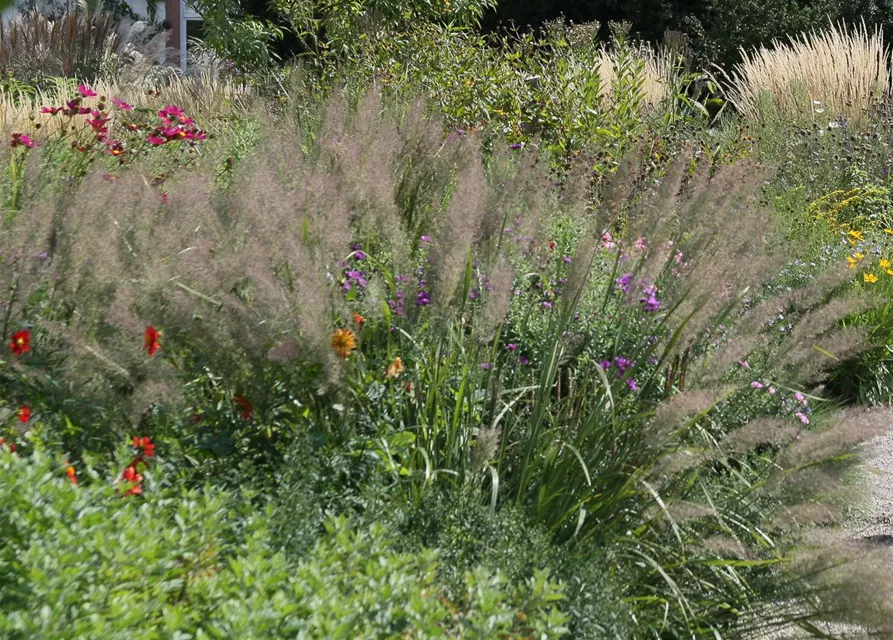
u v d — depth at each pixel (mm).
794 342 4152
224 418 3777
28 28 16953
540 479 3824
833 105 12727
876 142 11281
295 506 3236
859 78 12992
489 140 8477
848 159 10602
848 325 6703
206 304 3676
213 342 3635
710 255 4098
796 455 3670
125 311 3490
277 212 3850
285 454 3471
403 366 4078
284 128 5391
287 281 3799
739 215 4207
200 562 2766
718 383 4148
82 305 3734
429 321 4000
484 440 3650
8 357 3699
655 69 13281
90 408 3557
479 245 4191
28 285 3805
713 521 3914
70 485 2812
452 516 3537
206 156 6125
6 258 3779
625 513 3822
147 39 19609
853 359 6758
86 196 3926
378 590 2594
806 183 10188
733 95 13562
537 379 4348
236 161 6344
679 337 3951
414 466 3869
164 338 3707
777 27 19172
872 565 3430
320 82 9922
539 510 3756
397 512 3494
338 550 2805
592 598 3369
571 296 3996
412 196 4664
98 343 3639
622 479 3836
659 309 4203
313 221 3934
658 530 3834
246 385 3682
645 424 3812
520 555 3385
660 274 4195
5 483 2742
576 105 9664
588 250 4008
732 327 4348
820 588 3477
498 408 4090
